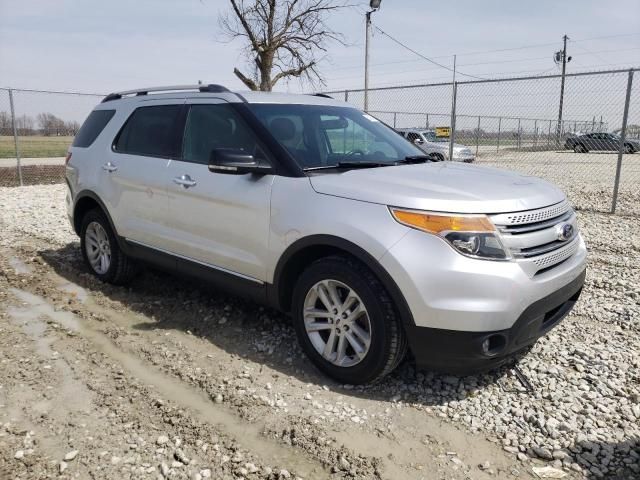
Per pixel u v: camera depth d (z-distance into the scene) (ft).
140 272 17.88
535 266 10.14
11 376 11.44
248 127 12.69
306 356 12.31
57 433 9.47
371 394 10.87
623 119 28.81
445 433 9.67
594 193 38.11
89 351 12.68
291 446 9.20
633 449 9.21
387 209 10.16
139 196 15.16
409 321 9.89
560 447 9.27
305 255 11.53
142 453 8.96
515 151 61.31
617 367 11.87
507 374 11.62
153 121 15.49
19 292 16.98
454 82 34.96
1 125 46.24
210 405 10.42
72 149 18.56
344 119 14.58
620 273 18.53
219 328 13.99
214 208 12.91
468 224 9.69
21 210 31.09
